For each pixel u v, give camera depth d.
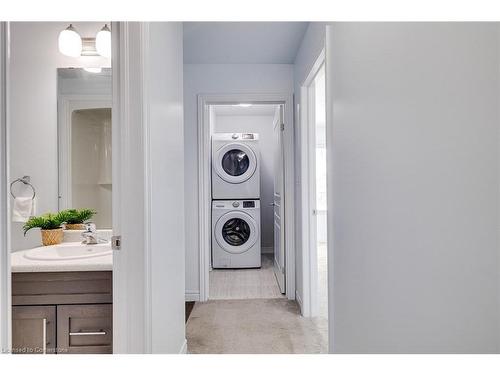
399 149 1.14
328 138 2.01
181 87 2.35
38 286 1.64
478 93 0.77
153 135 1.60
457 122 0.85
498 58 0.72
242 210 4.86
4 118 0.70
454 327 0.87
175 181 2.14
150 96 1.55
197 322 2.92
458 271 0.85
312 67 2.55
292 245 3.51
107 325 1.64
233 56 3.31
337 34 1.86
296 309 3.23
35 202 2.30
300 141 3.12
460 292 0.84
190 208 3.52
